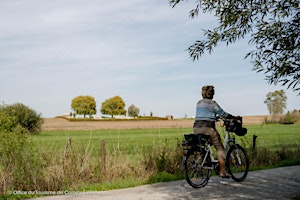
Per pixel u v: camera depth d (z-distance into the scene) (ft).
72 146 34.50
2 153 30.91
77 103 509.35
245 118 302.04
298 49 20.89
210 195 25.53
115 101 515.91
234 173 31.58
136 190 28.71
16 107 148.77
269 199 23.94
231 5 23.65
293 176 33.50
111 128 231.71
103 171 33.47
